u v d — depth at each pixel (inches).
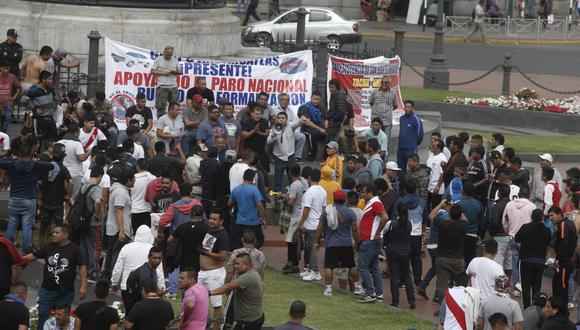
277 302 1692.9
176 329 1531.7
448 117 3179.1
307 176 1835.6
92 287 1706.4
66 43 2578.7
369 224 1708.9
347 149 2258.9
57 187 1797.5
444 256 1695.4
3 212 1964.8
